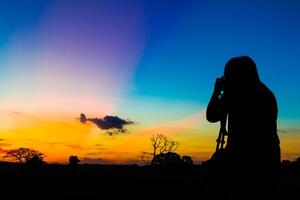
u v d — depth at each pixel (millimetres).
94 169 62719
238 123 5312
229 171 5141
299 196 14680
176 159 61531
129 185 41156
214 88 5699
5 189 29922
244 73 5484
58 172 55719
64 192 32906
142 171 59500
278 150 5219
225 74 5648
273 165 5109
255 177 5047
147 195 30984
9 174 43594
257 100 5281
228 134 5438
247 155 5125
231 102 5441
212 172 5270
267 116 5238
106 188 37938
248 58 5617
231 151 5246
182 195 20422
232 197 5109
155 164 63312
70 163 69250
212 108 5621
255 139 5160
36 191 31297
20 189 31016
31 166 64938
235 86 5500
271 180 5066
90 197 31188
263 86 5449
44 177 46750
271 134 5215
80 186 41750
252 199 5023
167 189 30812
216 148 5758
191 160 61000
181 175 43469
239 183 5070
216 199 5211
